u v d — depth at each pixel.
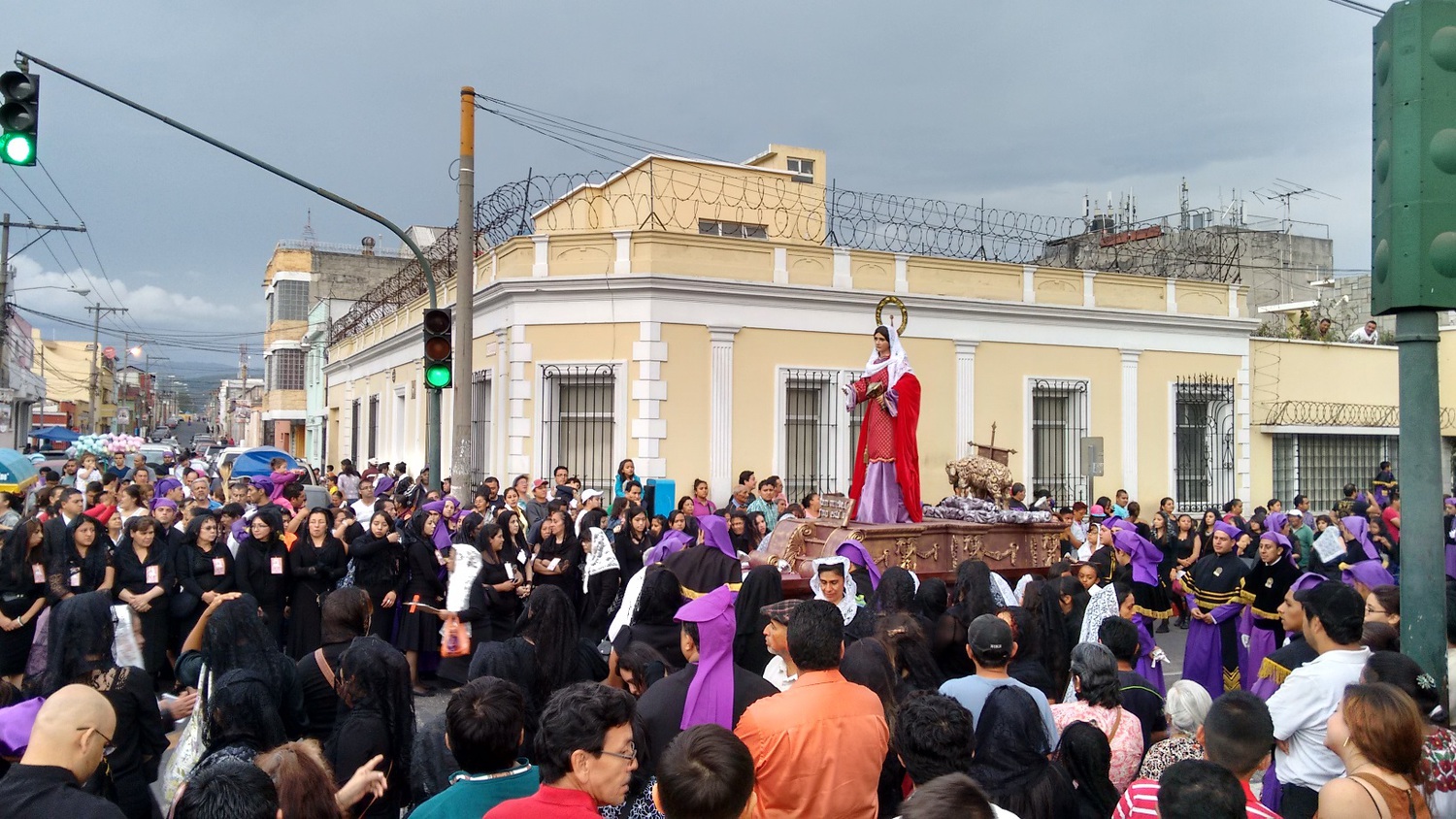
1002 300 19.11
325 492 16.84
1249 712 3.98
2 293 25.95
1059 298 19.89
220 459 27.97
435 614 9.81
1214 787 3.25
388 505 12.90
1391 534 14.23
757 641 6.21
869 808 4.16
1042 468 19.70
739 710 4.72
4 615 8.63
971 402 18.83
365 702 4.69
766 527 13.55
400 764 4.77
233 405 82.56
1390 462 23.67
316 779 3.74
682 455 16.58
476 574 9.54
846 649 5.50
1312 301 30.77
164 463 26.62
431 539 10.04
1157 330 20.67
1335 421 22.97
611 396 16.91
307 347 46.38
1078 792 4.55
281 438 52.09
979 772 4.33
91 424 48.47
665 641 6.52
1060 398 19.95
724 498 16.73
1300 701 4.85
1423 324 4.23
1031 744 4.35
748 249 17.30
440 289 22.33
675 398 16.56
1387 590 6.00
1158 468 20.61
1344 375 23.28
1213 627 9.18
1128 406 20.31
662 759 3.21
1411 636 4.30
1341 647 5.00
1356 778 3.79
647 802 4.22
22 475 16.17
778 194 22.39
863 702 4.26
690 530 12.54
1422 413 4.22
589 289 16.62
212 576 9.61
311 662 5.51
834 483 17.77
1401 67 4.18
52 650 5.14
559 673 5.61
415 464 23.44
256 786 3.30
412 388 24.02
